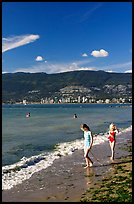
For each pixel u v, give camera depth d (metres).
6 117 75.94
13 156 19.53
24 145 25.06
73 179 12.66
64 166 15.50
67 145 24.14
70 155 18.98
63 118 69.88
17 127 45.19
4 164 16.45
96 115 84.50
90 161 15.28
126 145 23.16
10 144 25.77
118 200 9.13
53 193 10.64
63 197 10.13
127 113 97.38
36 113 100.50
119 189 10.51
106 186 11.16
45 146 24.31
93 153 19.25
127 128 40.22
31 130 40.16
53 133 35.75
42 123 53.81
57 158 17.97
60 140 28.55
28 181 12.51
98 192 10.41
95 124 50.03
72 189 11.09
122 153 19.14
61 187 11.43
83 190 10.88
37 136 32.47
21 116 81.19
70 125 48.38
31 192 10.87
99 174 13.41
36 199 10.02
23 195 10.49
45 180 12.61
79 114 91.38
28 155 19.81
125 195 9.59
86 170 14.37
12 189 11.27
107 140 26.36
